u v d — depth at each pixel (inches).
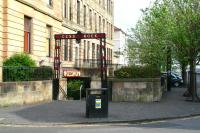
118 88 947.3
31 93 860.0
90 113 640.4
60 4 1437.0
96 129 538.6
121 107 804.6
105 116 646.5
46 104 842.2
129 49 2033.7
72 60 1711.4
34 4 1176.8
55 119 623.2
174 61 1625.2
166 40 1230.9
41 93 908.0
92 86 1430.9
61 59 1542.8
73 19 1747.0
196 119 671.1
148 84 940.6
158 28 1456.7
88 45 2047.2
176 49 1123.3
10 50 1025.5
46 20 1284.4
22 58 943.7
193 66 1031.6
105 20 2583.7
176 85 1850.4
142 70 973.2
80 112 711.1
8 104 783.7
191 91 1023.0
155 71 1019.9
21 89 821.2
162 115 689.6
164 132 506.3
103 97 645.3
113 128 550.3
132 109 771.4
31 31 1165.7
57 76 1038.4
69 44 1685.5
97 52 2246.6
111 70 1768.0
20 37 1083.3
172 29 1106.7
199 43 1040.2
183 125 585.6
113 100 947.3
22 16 1097.4
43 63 1222.9
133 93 943.0
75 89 1159.6
